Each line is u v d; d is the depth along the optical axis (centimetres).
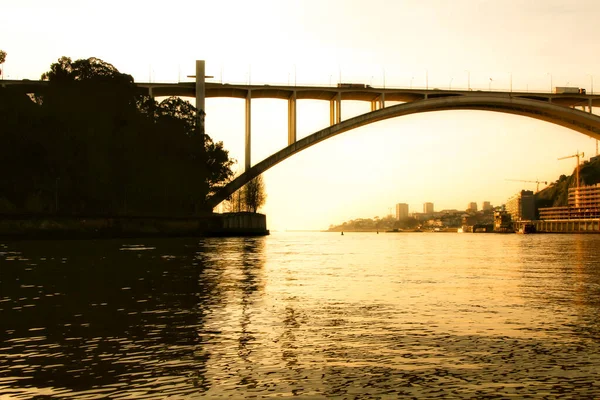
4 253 3800
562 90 10675
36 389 769
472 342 1034
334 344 1020
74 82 7575
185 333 1116
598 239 11319
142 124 7844
